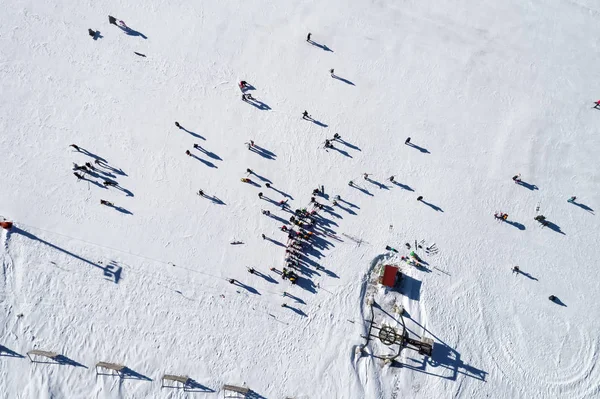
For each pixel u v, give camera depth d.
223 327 26.12
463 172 28.89
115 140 27.62
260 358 25.95
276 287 26.78
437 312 26.78
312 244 27.41
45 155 27.06
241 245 27.12
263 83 29.02
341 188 28.20
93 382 24.80
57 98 27.70
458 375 26.22
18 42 27.98
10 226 25.80
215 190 27.64
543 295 27.70
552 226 28.56
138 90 28.28
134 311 25.83
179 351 25.61
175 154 27.83
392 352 26.14
